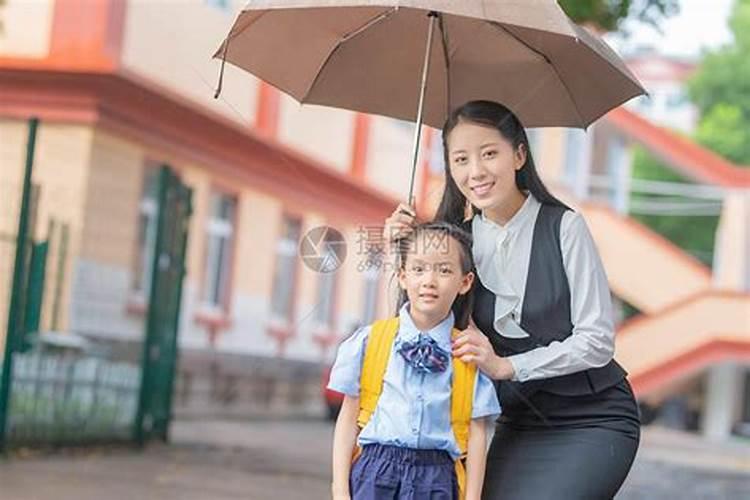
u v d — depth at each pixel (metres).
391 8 5.44
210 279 26.72
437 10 5.04
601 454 5.24
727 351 34.59
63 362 15.41
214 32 23.59
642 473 21.50
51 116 21.56
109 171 22.14
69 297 20.97
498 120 5.39
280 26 5.75
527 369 5.19
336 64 6.07
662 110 64.25
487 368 5.15
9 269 19.92
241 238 27.42
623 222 35.41
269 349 28.86
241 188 27.20
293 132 28.28
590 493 5.14
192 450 17.67
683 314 34.75
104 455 15.70
